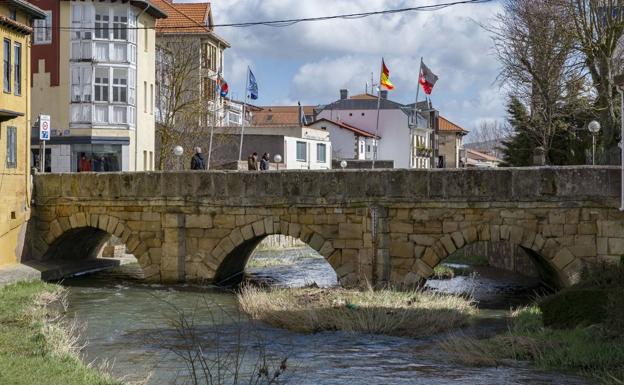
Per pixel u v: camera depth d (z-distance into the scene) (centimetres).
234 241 3212
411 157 9569
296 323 2333
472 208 2908
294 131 6900
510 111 5678
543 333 2081
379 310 2422
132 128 5175
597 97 4441
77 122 5038
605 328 1981
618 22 3944
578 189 2794
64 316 2548
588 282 2227
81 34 5034
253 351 2048
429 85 4831
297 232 3120
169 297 2972
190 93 6350
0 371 1583
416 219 2973
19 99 3384
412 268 2977
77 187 3434
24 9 3412
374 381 1734
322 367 1875
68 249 3744
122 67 5094
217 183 3222
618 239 2759
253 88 4878
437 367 1866
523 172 2847
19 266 3331
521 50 4453
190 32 6888
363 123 9631
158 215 3322
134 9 5197
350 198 3036
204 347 2086
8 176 3312
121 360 1936
